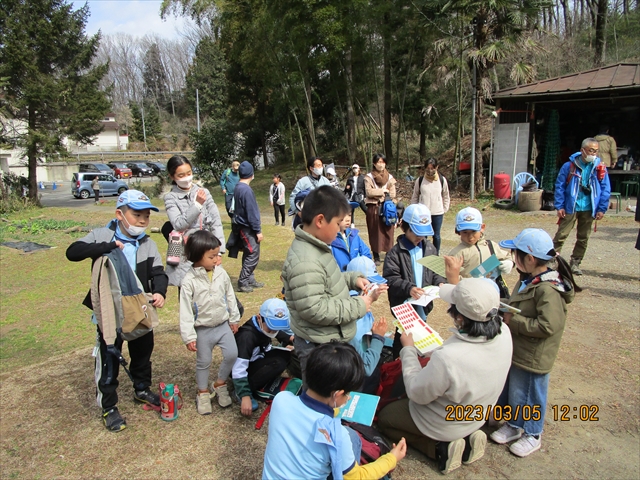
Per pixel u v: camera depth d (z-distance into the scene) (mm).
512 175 14281
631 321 4992
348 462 1985
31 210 20578
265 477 1996
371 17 15266
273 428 1982
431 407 2619
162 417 3322
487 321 2441
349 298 2578
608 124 15852
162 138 64812
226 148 27781
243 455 2922
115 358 3174
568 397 3582
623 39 24578
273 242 10305
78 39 22547
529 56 19531
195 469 2812
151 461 2893
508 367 2604
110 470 2818
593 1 25188
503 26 13477
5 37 19938
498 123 14289
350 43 15930
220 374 3346
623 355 4223
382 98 20906
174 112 76250
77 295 7523
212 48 44469
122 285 3000
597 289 6043
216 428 3217
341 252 3746
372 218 7324
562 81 13539
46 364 4473
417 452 2963
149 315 3133
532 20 13945
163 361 4305
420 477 2725
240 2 18656
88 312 6719
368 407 2383
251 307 5781
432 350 2838
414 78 19047
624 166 13594
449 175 18094
